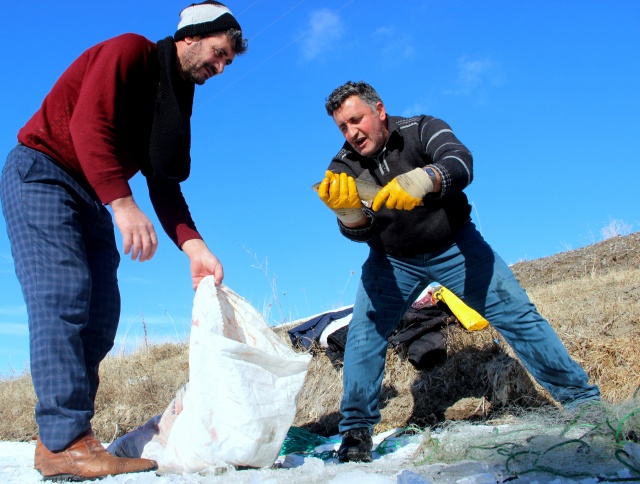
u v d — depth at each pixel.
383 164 3.88
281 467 3.62
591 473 2.71
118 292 3.97
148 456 3.59
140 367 7.55
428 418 4.97
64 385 3.31
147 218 3.40
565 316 5.58
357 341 3.96
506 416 4.71
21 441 6.31
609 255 8.95
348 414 3.88
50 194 3.54
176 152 3.74
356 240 3.93
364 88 3.79
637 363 4.67
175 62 3.65
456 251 3.91
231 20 3.65
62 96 3.60
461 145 3.62
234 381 3.23
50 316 3.36
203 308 3.39
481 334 5.36
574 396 3.78
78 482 3.28
